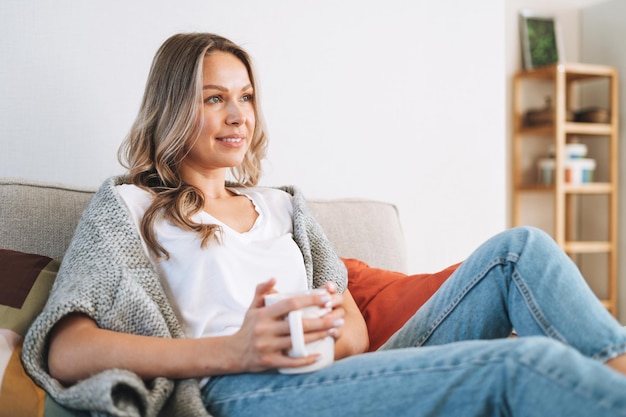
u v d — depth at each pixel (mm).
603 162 4176
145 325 1188
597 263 4242
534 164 4207
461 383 968
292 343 1034
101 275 1191
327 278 1523
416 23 2594
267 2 2285
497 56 2785
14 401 1105
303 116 2357
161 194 1388
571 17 4266
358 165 2473
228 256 1353
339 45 2426
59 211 1623
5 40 1910
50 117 1967
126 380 1024
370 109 2496
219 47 1499
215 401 1130
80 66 2002
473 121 2730
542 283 1161
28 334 1147
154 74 1484
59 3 1973
